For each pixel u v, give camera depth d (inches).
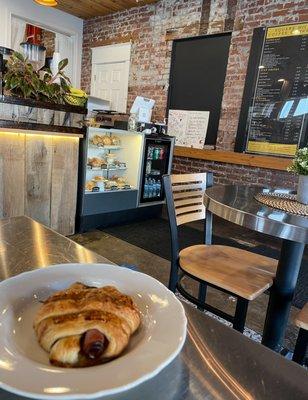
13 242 31.4
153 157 147.8
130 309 16.8
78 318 15.0
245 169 156.9
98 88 223.3
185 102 179.6
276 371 16.8
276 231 39.6
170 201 55.4
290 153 143.1
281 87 142.7
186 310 21.6
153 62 190.7
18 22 193.0
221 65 163.0
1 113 89.0
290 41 138.3
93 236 121.8
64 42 220.7
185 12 172.7
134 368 13.9
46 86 97.4
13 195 98.4
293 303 82.0
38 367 13.7
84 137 114.4
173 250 57.1
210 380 15.9
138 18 194.1
